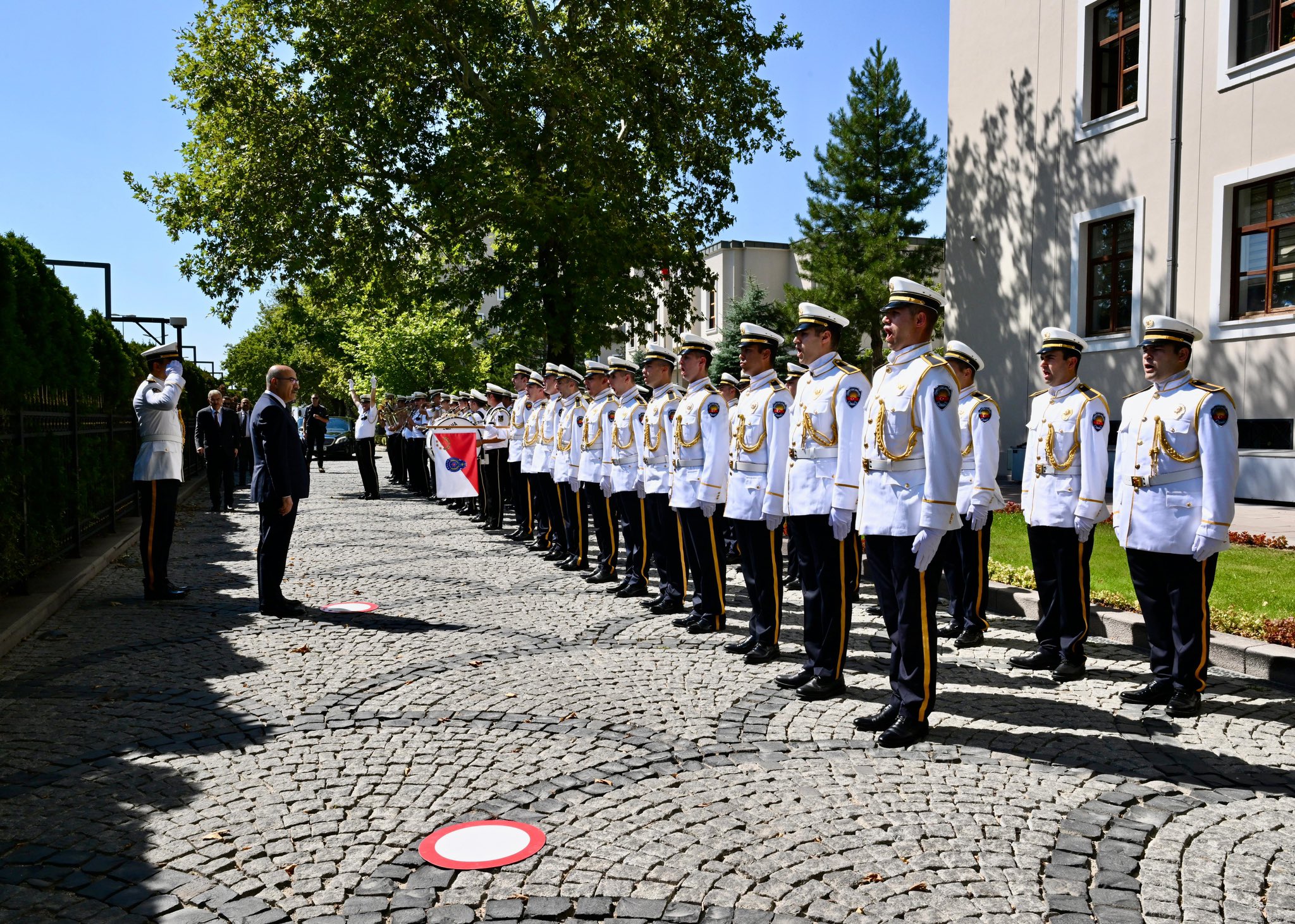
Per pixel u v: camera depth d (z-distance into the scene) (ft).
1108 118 56.49
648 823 12.17
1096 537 35.22
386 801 12.92
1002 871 10.84
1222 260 49.96
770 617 20.48
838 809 12.57
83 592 28.45
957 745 15.14
